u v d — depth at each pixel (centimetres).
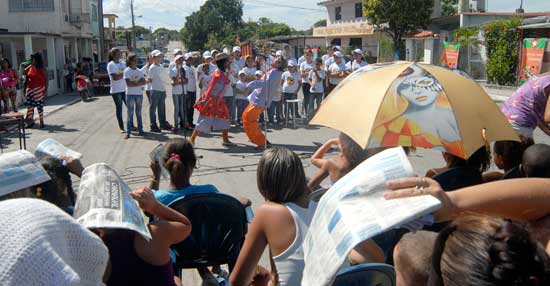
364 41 4241
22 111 1636
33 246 114
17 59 2570
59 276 113
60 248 121
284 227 251
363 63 1312
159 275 245
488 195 146
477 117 290
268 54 1351
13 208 121
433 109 289
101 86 2405
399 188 138
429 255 145
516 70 2031
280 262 249
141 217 219
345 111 308
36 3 2845
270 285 269
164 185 686
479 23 2905
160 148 395
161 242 244
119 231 240
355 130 294
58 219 125
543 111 501
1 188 220
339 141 336
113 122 1384
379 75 311
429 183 141
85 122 1395
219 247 368
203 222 359
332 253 131
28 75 1280
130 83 1107
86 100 2067
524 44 1938
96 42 4006
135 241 241
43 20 2855
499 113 302
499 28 2066
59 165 301
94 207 208
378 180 139
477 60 2306
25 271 111
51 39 2395
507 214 146
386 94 295
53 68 2411
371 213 131
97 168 227
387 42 3303
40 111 1297
